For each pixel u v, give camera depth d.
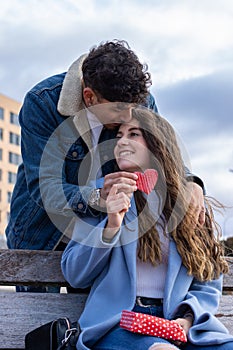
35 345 2.55
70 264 2.72
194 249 2.83
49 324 2.56
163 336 2.49
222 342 2.55
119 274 2.72
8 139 65.44
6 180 64.38
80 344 2.48
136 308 2.69
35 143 2.99
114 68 2.78
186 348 2.58
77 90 2.94
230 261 3.15
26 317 2.89
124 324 2.52
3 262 2.92
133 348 2.43
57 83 3.11
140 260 2.78
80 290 3.04
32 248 3.08
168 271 2.76
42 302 2.93
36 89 3.07
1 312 2.88
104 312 2.64
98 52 2.86
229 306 3.05
